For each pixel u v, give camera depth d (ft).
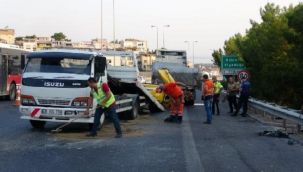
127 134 48.65
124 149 38.65
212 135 48.78
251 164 32.81
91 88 46.60
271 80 109.70
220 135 48.91
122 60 69.10
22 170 29.89
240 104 76.02
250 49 122.72
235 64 130.00
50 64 48.83
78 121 47.62
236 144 42.32
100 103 45.91
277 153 37.73
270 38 117.80
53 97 47.55
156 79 112.57
